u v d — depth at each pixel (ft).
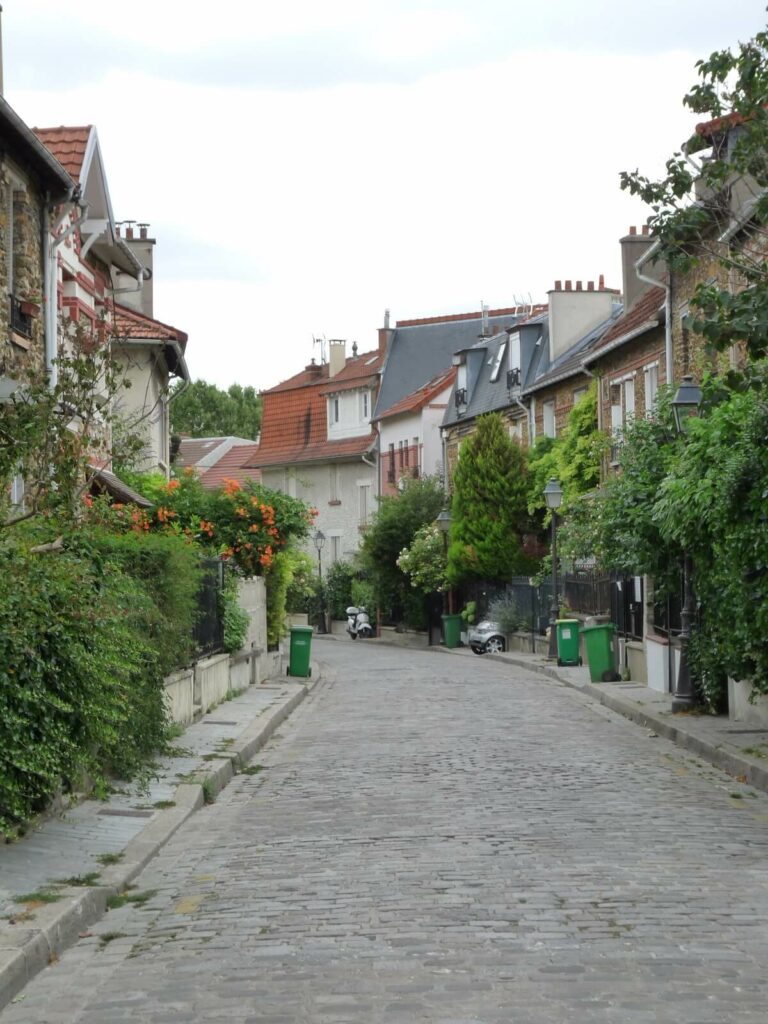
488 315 210.59
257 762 51.29
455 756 51.03
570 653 102.83
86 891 26.61
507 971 21.35
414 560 159.74
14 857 30.17
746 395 48.91
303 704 78.69
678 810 37.93
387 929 24.34
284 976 21.45
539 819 36.35
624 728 61.26
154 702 44.62
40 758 30.09
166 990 21.03
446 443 186.60
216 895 28.04
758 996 19.88
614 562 73.00
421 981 20.89
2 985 20.58
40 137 69.56
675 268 42.91
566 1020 18.76
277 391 237.86
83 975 22.22
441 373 208.85
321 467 224.94
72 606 32.30
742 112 41.22
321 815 38.14
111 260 86.48
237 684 79.51
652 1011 19.15
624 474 70.59
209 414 321.73
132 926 25.70
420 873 29.30
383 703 76.79
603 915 25.07
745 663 52.54
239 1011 19.67
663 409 70.23
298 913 25.93
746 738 51.52
